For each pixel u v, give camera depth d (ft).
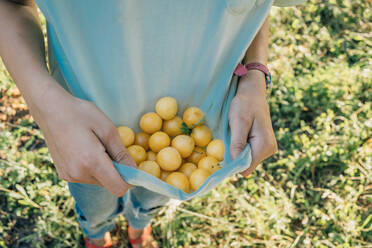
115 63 3.61
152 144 4.33
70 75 3.76
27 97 3.18
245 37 3.77
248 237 8.13
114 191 3.34
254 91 4.11
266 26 4.55
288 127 10.27
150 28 3.48
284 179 9.06
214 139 4.50
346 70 10.89
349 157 9.32
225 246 8.02
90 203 5.17
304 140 9.43
